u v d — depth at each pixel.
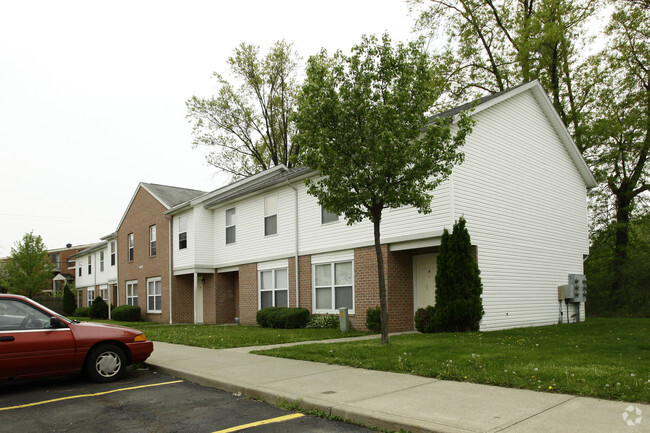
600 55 25.83
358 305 16.62
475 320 13.76
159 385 8.33
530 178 17.48
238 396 7.42
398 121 10.02
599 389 6.23
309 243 19.02
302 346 11.48
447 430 4.99
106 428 5.89
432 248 15.82
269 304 21.30
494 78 28.17
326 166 10.49
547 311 17.36
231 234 24.19
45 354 7.97
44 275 44.19
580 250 19.75
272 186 20.92
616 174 27.08
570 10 24.81
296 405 6.52
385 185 10.33
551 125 18.98
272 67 35.78
